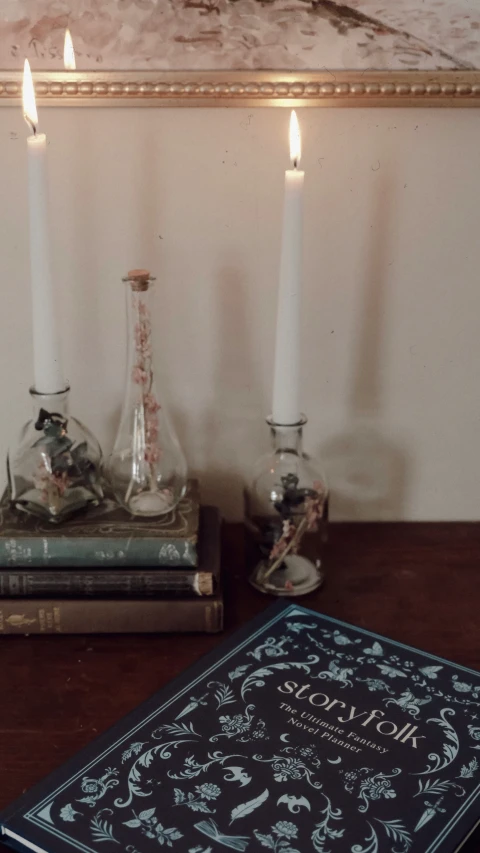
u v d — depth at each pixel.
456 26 0.76
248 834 0.50
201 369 0.89
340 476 0.93
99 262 0.85
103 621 0.73
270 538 0.78
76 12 0.76
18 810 0.52
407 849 0.49
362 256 0.85
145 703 0.61
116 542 0.72
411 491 0.94
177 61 0.77
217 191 0.82
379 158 0.81
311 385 0.90
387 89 0.77
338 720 0.60
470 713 0.60
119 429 0.79
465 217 0.83
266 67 0.78
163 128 0.80
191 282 0.86
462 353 0.88
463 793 0.53
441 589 0.80
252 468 0.80
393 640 0.70
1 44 0.77
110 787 0.53
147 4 0.75
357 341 0.88
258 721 0.59
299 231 0.72
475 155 0.81
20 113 0.79
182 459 0.80
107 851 0.49
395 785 0.53
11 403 0.89
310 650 0.68
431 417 0.91
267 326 0.87
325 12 0.76
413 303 0.87
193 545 0.72
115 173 0.82
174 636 0.73
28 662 0.70
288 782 0.54
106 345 0.88
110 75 0.77
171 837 0.50
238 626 0.74
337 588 0.80
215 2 0.75
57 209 0.83
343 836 0.50
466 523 0.94
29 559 0.73
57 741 0.60
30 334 0.87
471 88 0.77
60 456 0.76
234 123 0.80
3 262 0.84
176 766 0.55
